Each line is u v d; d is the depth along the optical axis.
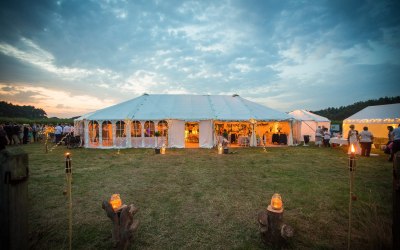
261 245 3.20
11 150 1.77
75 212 4.39
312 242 3.26
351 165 2.90
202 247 3.17
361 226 3.77
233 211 4.43
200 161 9.94
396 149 9.59
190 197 5.22
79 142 15.65
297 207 4.60
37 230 3.65
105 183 6.36
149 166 8.79
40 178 6.88
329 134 15.74
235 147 15.62
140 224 3.87
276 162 9.68
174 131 15.55
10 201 1.73
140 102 17.62
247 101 19.12
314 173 7.59
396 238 1.80
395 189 1.80
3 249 1.74
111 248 3.14
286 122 17.70
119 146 15.27
